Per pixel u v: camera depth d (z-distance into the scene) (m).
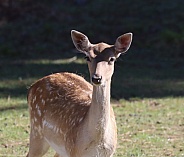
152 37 24.33
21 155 11.30
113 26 25.22
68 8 27.16
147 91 17.20
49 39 24.50
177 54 22.75
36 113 9.50
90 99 8.80
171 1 27.38
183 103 15.80
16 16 26.34
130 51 22.95
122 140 12.26
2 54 22.92
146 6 26.97
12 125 13.30
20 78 18.62
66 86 9.34
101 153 8.18
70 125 8.58
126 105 15.44
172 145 12.01
